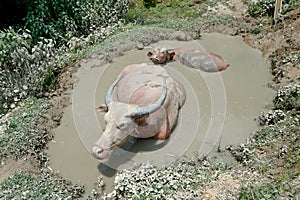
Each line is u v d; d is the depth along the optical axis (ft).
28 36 9.86
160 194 6.48
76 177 7.34
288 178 6.32
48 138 8.13
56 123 8.46
